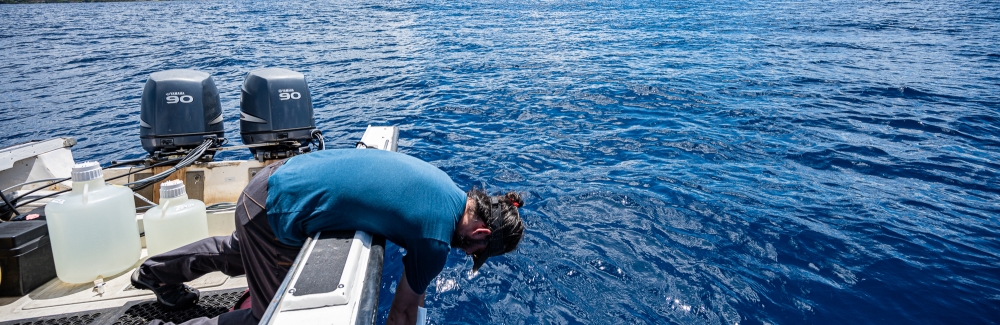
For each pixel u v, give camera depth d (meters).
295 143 3.97
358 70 14.66
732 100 10.27
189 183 3.72
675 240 4.54
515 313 3.57
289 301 1.48
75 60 17.83
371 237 1.84
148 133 3.72
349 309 1.49
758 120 8.73
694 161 6.73
